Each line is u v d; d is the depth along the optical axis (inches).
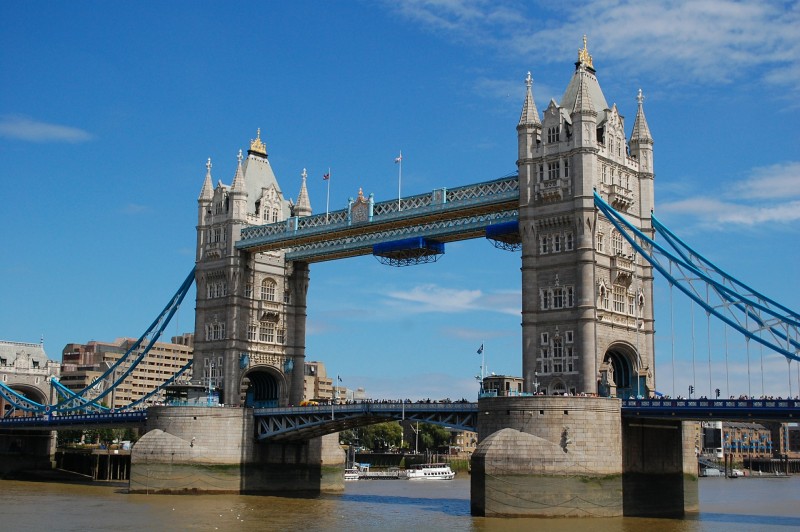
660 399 3806.6
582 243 4153.5
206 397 5354.3
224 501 4633.4
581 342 4094.5
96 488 5511.8
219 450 5118.1
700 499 5792.3
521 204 4357.8
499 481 3710.6
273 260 5762.8
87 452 7180.1
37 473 6771.7
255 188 5851.4
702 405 3688.5
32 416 7037.4
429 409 4468.5
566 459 3710.6
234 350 5487.2
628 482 3929.6
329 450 5693.9
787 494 6545.3
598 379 4101.9
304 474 5511.8
